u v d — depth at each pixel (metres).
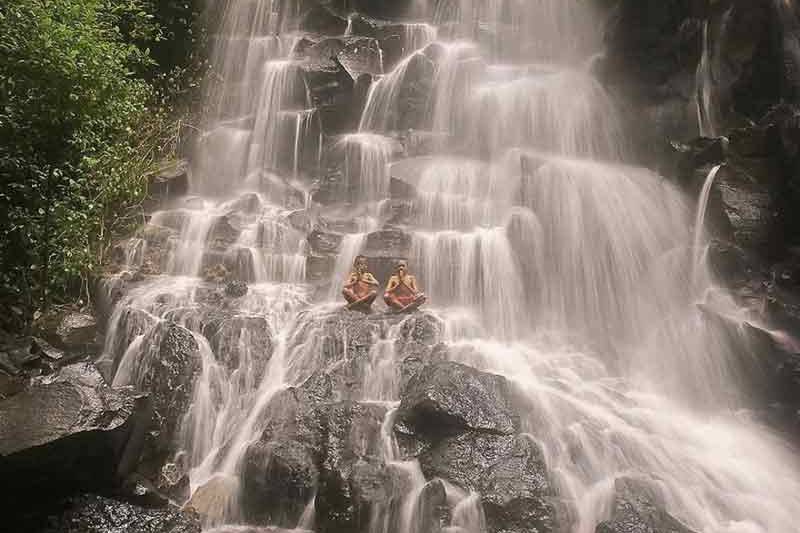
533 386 8.15
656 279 10.77
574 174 11.52
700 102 13.86
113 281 9.35
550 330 10.40
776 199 10.80
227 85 15.12
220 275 10.27
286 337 8.70
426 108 14.58
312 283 10.45
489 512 6.12
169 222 11.13
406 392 7.50
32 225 8.76
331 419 7.04
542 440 7.22
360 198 12.68
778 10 13.22
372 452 6.79
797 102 12.77
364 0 17.70
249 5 16.81
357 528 6.18
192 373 7.87
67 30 9.30
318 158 14.03
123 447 6.28
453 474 6.42
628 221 11.08
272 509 6.74
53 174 8.99
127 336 8.45
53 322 8.55
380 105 14.41
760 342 9.07
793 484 7.48
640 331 10.45
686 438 8.00
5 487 5.74
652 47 14.64
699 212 11.20
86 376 6.79
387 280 10.41
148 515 6.04
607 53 15.52
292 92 14.53
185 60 15.23
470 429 6.90
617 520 6.12
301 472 6.65
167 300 9.21
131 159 11.16
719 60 13.74
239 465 7.14
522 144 13.81
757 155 11.31
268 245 10.91
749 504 7.01
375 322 8.95
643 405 8.62
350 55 15.09
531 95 14.10
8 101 8.97
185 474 7.26
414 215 11.52
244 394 8.11
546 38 17.16
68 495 6.05
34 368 7.71
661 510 6.39
